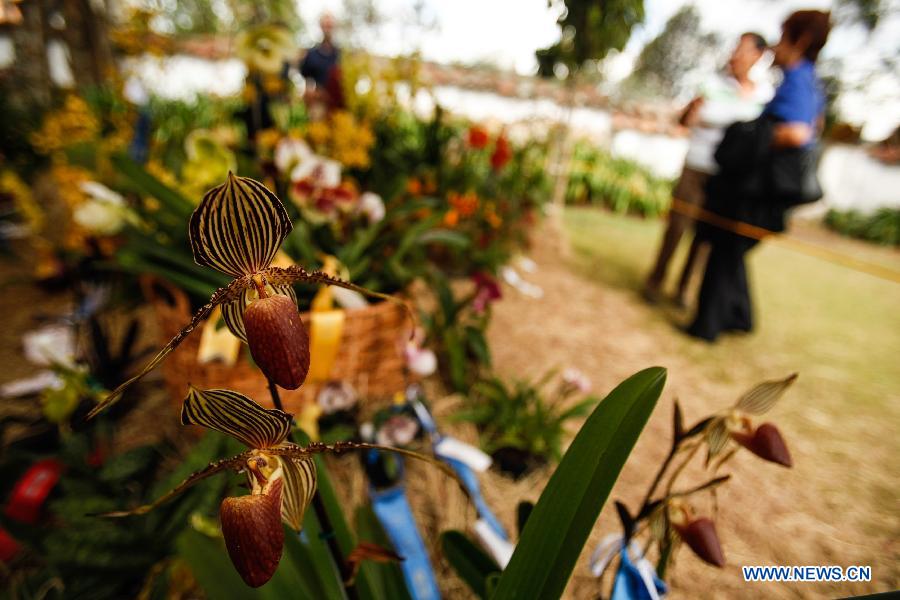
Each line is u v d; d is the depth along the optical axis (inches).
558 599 23.0
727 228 105.2
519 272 144.3
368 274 71.9
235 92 108.7
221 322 49.7
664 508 30.1
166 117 222.4
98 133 101.1
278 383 17.0
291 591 31.6
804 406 89.0
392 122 124.6
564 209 292.5
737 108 114.4
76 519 41.4
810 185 98.0
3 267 107.6
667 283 153.4
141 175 59.3
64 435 54.6
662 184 326.3
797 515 61.4
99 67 137.8
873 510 63.6
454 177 138.9
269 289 17.8
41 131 121.9
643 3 140.2
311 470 20.3
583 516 24.0
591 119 449.1
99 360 62.2
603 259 175.8
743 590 50.7
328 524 25.9
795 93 91.3
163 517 43.4
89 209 56.4
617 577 32.0
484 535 49.4
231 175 14.8
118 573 39.4
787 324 132.3
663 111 458.9
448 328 76.1
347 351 58.4
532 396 68.5
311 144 92.9
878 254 305.7
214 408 16.3
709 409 84.3
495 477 62.2
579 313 120.2
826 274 198.5
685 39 804.6
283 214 16.3
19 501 44.9
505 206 147.6
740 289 113.6
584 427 26.8
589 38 152.0
